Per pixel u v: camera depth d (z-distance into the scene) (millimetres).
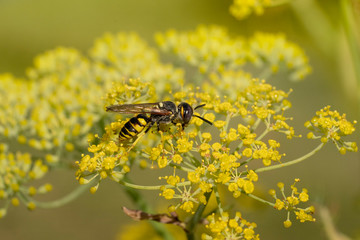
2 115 213
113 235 382
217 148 185
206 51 222
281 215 346
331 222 215
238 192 184
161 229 212
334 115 189
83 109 210
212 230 182
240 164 185
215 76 210
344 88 240
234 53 223
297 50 227
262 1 226
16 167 202
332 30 238
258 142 186
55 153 214
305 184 368
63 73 229
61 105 213
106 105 199
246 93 195
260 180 366
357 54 214
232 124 360
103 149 188
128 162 196
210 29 230
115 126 196
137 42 228
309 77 394
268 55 226
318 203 215
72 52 230
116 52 225
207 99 196
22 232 381
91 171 186
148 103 198
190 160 187
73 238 379
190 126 201
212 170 183
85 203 396
